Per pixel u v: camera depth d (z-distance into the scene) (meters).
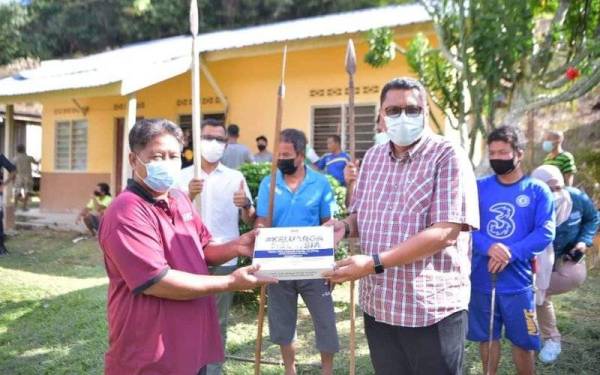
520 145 3.17
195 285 2.04
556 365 3.91
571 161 4.68
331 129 9.38
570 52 6.59
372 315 2.40
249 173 5.30
